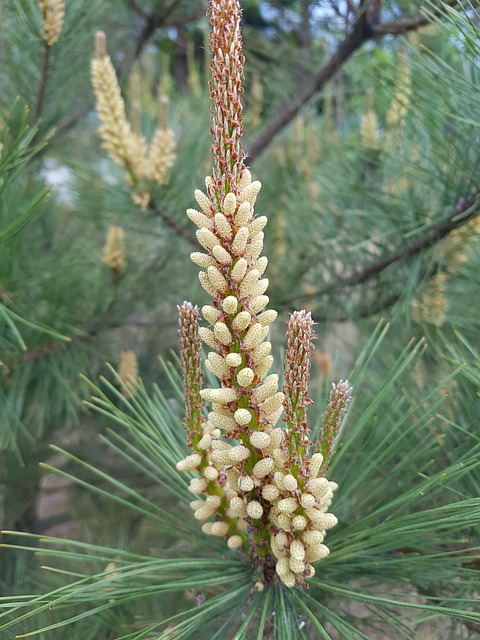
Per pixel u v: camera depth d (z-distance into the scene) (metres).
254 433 0.17
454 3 0.31
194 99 0.67
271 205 0.60
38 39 0.39
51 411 0.45
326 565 0.23
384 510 0.22
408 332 0.43
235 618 0.23
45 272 0.38
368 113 0.47
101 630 0.30
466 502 0.18
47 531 0.57
